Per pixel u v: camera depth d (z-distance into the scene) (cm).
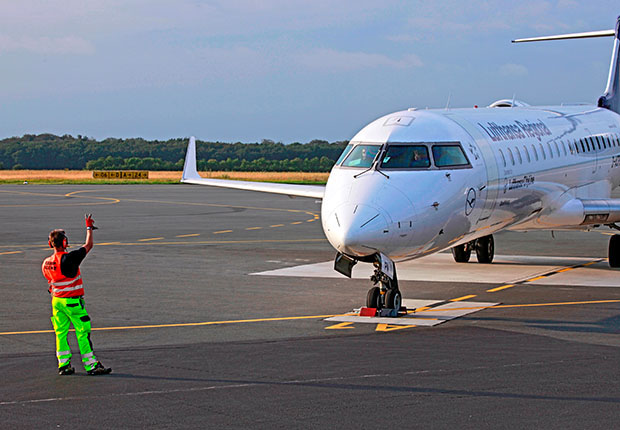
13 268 2278
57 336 1122
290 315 1567
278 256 2562
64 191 7269
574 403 958
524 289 1898
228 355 1225
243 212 4675
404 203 1531
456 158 1678
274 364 1164
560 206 2177
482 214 1772
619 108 2792
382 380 1069
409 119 1725
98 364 1121
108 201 5706
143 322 1502
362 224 1473
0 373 1128
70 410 948
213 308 1648
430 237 1589
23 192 7031
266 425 886
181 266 2317
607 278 2083
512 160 1886
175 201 5794
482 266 2331
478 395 995
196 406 959
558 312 1589
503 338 1340
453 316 1549
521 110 2238
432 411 931
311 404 962
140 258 2506
